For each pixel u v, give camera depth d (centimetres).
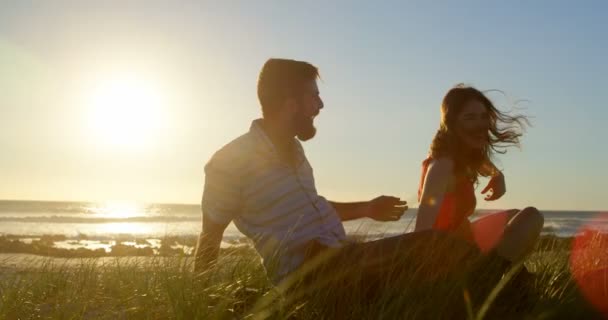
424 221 361
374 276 310
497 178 400
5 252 1761
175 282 321
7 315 330
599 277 308
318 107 347
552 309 296
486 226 361
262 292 318
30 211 8506
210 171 336
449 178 368
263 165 332
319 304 300
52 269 432
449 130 379
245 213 338
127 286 362
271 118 344
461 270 307
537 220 324
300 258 323
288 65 342
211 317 284
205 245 334
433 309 285
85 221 6069
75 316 319
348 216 376
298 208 332
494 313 295
